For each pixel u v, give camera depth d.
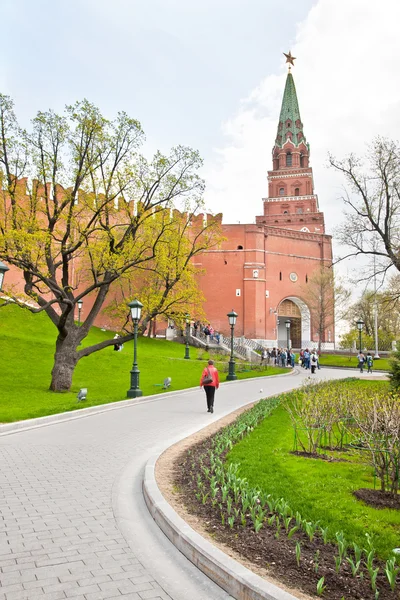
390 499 5.99
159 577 4.08
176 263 19.75
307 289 51.12
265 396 18.02
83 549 4.59
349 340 56.47
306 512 5.38
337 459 8.22
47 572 4.10
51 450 8.83
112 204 18.78
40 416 12.14
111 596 3.74
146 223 19.59
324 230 62.41
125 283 35.44
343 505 5.64
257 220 62.81
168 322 44.28
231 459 7.79
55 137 17.11
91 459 8.20
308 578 3.83
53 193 17.44
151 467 7.18
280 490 6.17
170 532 4.87
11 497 6.12
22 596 3.69
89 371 23.08
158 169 18.64
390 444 6.50
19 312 31.88
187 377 24.09
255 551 4.32
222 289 49.25
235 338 46.19
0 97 16.30
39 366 22.11
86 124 16.94
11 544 4.66
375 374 30.53
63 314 16.91
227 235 50.19
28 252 15.80
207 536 4.64
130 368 25.08
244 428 10.32
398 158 20.42
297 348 54.34
